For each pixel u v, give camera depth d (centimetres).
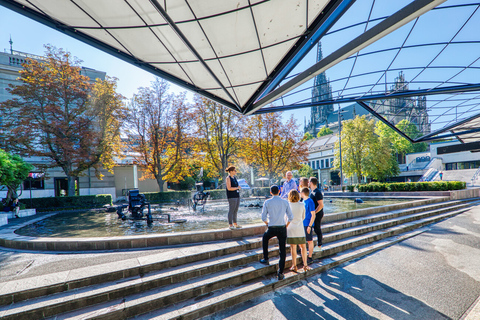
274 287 449
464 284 449
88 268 429
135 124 2430
